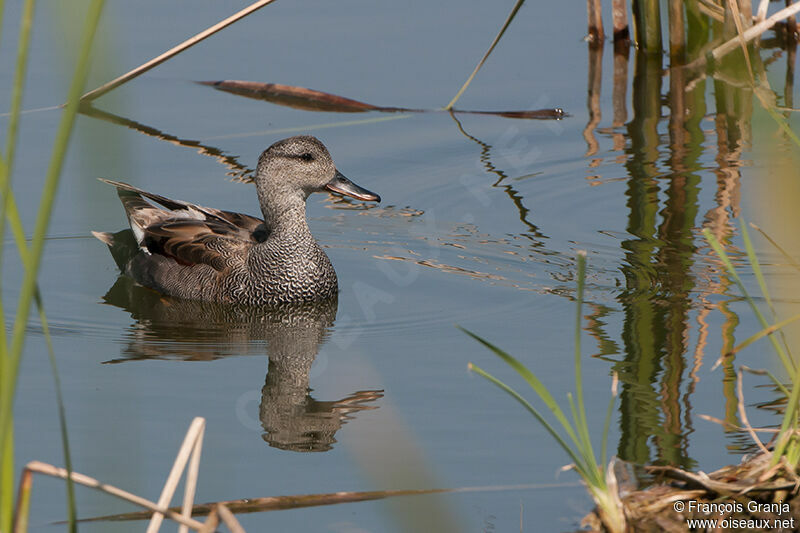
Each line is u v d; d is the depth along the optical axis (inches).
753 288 470.3
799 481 275.0
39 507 299.4
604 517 269.0
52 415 370.9
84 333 461.7
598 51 814.5
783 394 360.5
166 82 754.2
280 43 811.4
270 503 299.3
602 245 537.6
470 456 331.0
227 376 414.0
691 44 775.7
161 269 533.0
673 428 339.6
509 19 639.1
